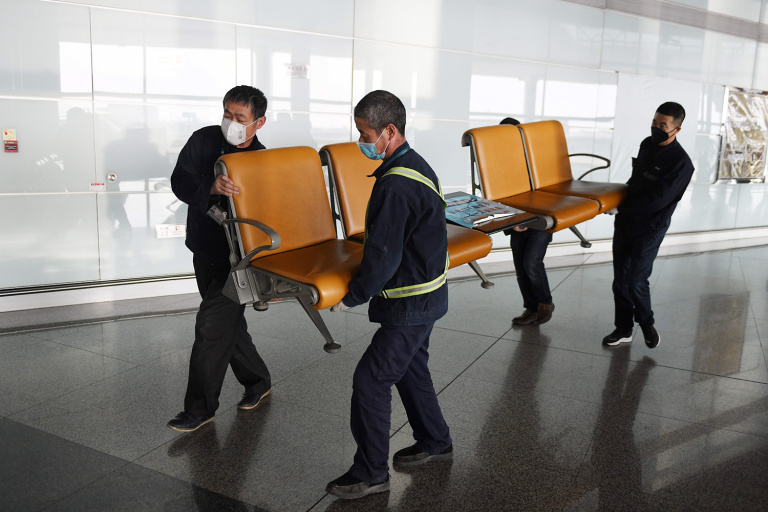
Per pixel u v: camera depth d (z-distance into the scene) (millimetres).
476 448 3121
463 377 4035
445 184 7395
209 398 3205
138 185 5586
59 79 5113
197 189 2939
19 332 4625
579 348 4652
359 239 3074
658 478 2875
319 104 6352
